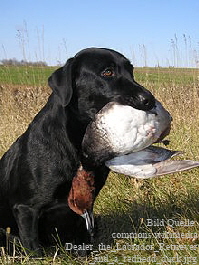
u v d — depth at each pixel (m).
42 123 1.23
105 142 1.04
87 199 1.16
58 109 1.21
